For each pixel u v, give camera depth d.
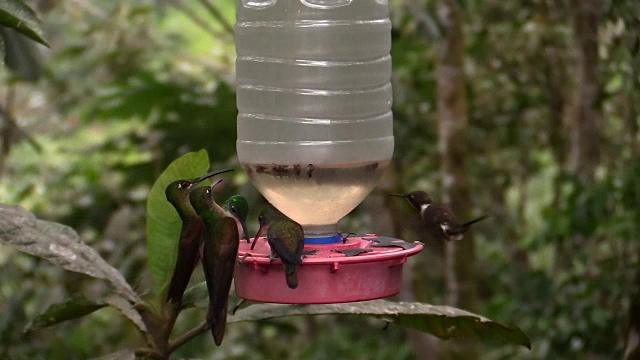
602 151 9.54
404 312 3.85
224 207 4.06
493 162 12.33
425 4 8.72
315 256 3.68
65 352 8.10
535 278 8.89
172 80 9.48
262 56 4.16
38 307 8.45
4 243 3.60
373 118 4.20
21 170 11.50
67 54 10.81
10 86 10.20
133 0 12.02
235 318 3.87
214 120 8.27
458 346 8.84
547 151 13.16
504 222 12.23
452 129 8.72
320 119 4.13
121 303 3.90
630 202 7.67
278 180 4.15
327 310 3.86
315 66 4.14
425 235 4.77
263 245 3.97
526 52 10.49
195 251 3.55
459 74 8.70
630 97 8.14
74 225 9.10
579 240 8.96
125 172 8.80
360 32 4.19
